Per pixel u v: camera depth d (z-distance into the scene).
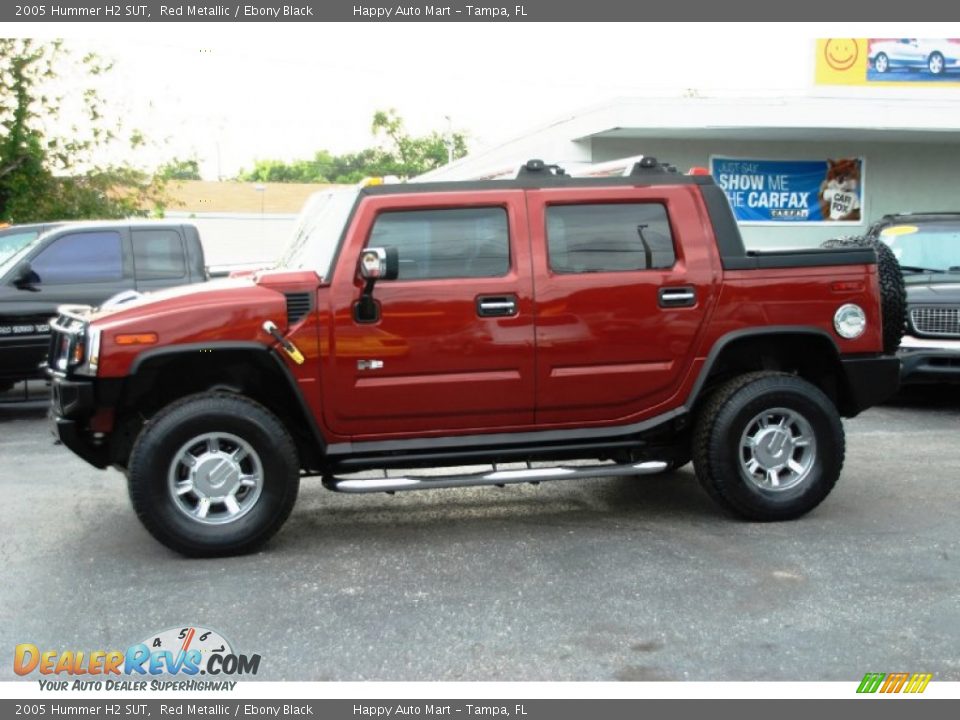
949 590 4.55
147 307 5.07
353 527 5.74
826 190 16.98
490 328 5.28
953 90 16.83
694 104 14.64
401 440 5.36
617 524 5.71
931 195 17.38
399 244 5.27
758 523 5.65
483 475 5.33
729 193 16.64
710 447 5.50
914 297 9.07
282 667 3.83
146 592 4.64
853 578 4.71
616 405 5.51
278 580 4.79
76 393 4.97
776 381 5.54
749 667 3.78
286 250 6.36
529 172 5.45
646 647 3.96
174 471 5.00
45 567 5.03
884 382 5.73
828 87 16.64
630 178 5.54
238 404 5.06
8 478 7.10
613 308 5.40
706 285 5.48
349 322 5.14
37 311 9.55
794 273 5.58
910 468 7.06
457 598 4.51
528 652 3.92
